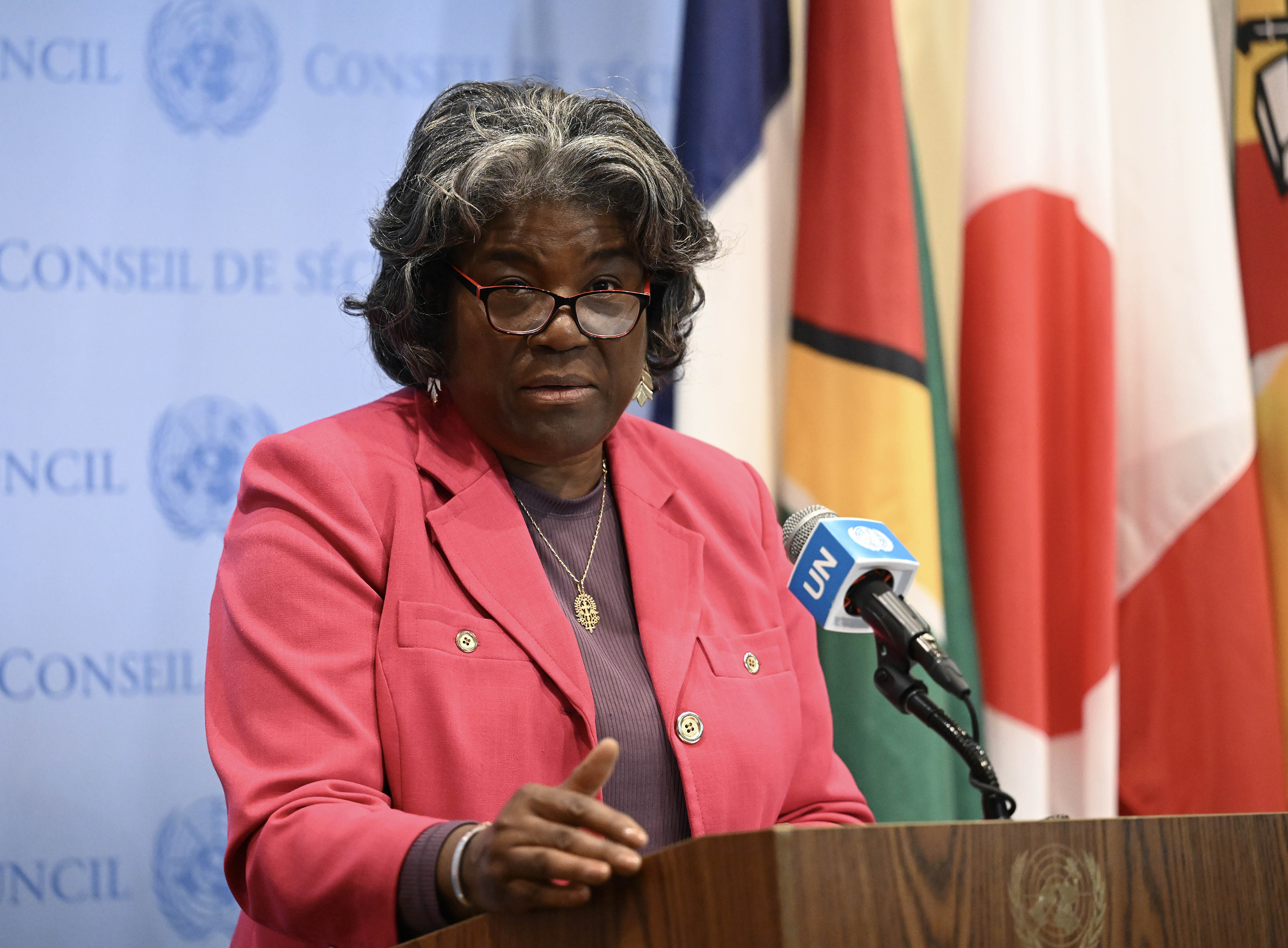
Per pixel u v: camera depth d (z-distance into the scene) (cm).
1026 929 256
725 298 720
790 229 767
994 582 716
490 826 319
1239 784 728
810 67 743
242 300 780
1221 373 750
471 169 416
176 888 742
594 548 455
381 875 324
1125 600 769
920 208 778
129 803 740
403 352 445
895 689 368
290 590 392
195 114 781
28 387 747
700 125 729
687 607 446
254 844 358
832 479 704
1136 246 774
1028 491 721
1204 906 276
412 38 812
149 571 754
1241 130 796
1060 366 761
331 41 802
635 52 835
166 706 750
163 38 779
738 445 712
